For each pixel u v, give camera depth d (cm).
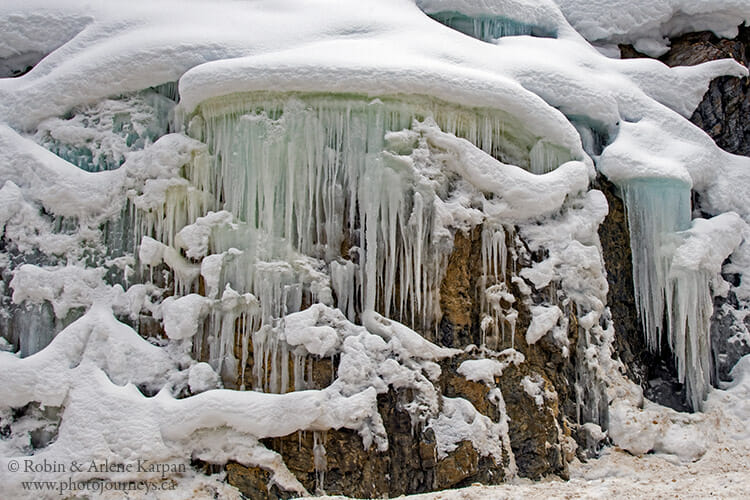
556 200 704
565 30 900
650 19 934
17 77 765
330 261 667
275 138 667
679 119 819
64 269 645
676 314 752
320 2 805
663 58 949
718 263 753
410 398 625
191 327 629
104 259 658
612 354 734
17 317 638
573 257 704
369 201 667
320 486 597
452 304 670
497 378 661
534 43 849
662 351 776
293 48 732
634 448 685
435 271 669
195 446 588
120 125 700
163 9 772
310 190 670
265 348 635
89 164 691
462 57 755
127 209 667
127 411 583
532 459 649
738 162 835
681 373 739
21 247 654
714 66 880
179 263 655
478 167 684
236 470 587
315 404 593
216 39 720
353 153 676
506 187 691
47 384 597
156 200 660
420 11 838
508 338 676
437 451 616
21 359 613
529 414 659
